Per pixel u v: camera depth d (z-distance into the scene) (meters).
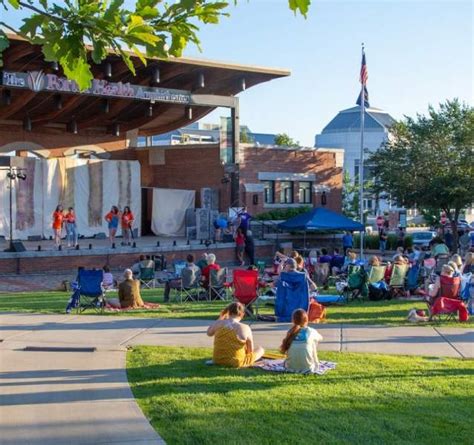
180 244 32.94
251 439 6.83
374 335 12.76
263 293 18.48
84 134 43.94
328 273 21.81
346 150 84.44
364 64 33.22
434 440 6.89
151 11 4.42
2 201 34.56
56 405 8.00
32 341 11.88
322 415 7.65
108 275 20.84
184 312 15.59
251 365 10.04
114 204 38.44
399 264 18.30
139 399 8.25
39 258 28.00
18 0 4.41
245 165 39.06
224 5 4.66
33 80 29.16
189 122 43.69
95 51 4.46
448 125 39.28
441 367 10.09
